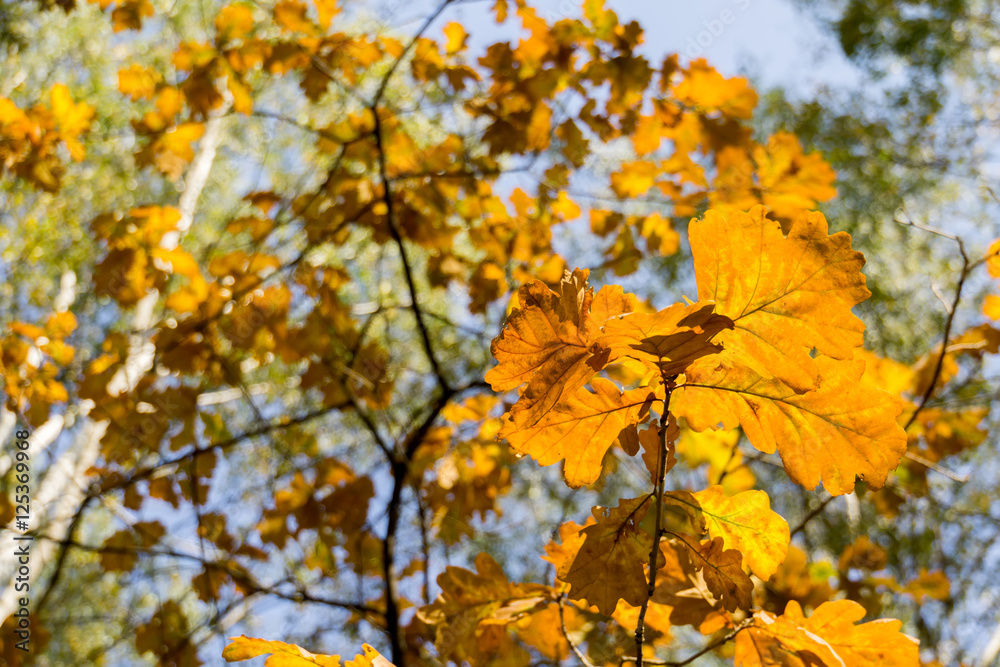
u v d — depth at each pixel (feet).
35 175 8.50
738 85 7.91
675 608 3.80
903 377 7.12
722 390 2.87
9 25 17.26
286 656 3.07
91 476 10.05
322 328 9.62
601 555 2.91
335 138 9.12
